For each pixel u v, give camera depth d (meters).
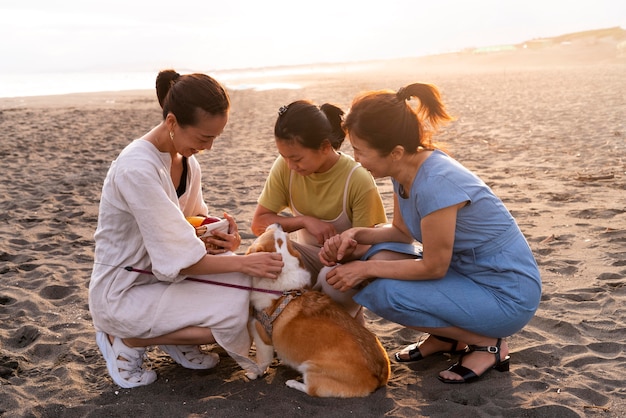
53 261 4.93
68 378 3.08
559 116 14.08
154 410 2.73
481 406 2.73
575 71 38.16
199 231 2.99
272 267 2.89
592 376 2.98
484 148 10.27
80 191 7.55
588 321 3.58
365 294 3.03
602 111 14.38
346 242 3.08
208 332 2.91
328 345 2.79
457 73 48.78
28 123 14.98
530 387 2.90
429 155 2.85
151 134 2.92
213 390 2.98
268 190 3.55
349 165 3.30
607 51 67.38
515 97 20.19
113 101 23.36
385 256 3.08
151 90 33.19
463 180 2.78
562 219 5.76
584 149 9.53
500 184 7.44
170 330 2.87
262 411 2.72
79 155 10.24
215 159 10.09
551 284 4.20
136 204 2.72
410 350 3.27
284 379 3.07
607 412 2.67
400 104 2.75
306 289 3.04
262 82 41.97
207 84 2.69
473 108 17.30
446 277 2.94
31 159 9.81
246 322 2.96
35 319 3.84
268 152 10.77
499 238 2.87
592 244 4.97
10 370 3.16
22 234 5.70
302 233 3.57
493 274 2.89
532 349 3.27
